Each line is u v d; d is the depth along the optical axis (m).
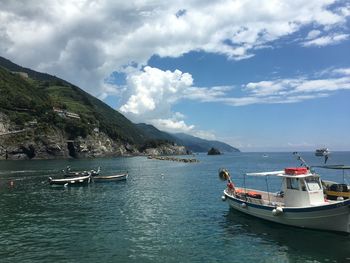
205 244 29.27
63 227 35.19
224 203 48.25
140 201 51.41
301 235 31.00
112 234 32.50
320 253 26.56
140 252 27.33
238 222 36.44
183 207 45.78
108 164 157.88
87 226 35.59
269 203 36.31
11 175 95.19
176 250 27.80
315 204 32.16
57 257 26.17
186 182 78.94
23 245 29.08
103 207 46.56
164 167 138.25
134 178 89.56
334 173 89.31
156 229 34.25
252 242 29.53
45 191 63.62
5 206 47.66
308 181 32.66
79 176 79.38
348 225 29.25
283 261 25.20
